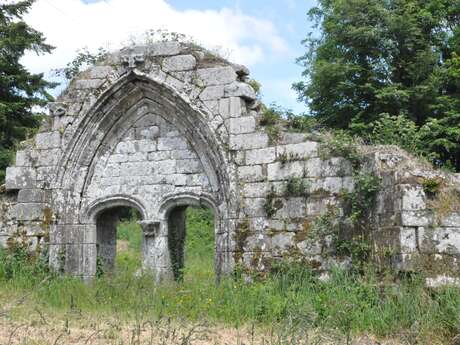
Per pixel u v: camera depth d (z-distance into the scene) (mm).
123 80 16141
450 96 25141
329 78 25656
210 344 9922
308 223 13867
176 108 15695
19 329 10367
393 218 11906
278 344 9055
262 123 14875
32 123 29609
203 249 27688
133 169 16297
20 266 16109
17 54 29156
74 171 16547
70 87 16750
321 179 13906
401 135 15016
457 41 26453
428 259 11477
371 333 10750
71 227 16344
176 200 15812
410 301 11000
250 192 14531
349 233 13359
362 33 25156
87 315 11945
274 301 12203
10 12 29359
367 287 11969
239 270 14242
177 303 12469
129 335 10203
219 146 14898
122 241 30203
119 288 13969
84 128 16500
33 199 16609
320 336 9227
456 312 10180
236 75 15211
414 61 25719
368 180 12875
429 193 12000
